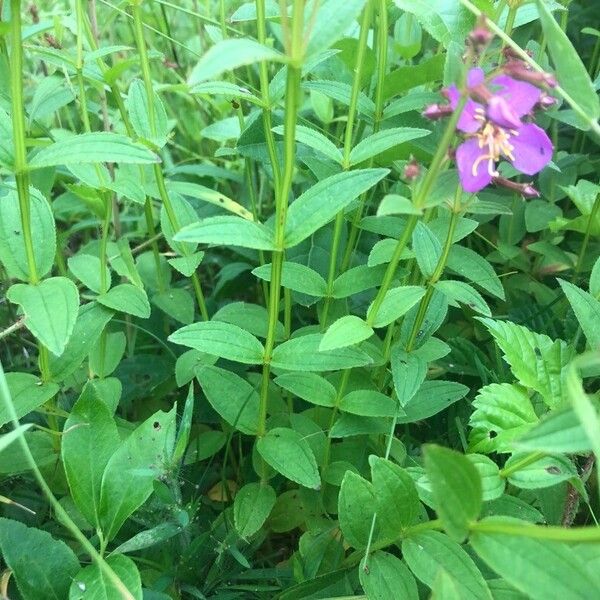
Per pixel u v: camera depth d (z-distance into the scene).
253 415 0.25
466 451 0.22
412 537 0.20
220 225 0.20
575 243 0.35
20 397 0.23
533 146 0.20
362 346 0.26
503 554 0.16
